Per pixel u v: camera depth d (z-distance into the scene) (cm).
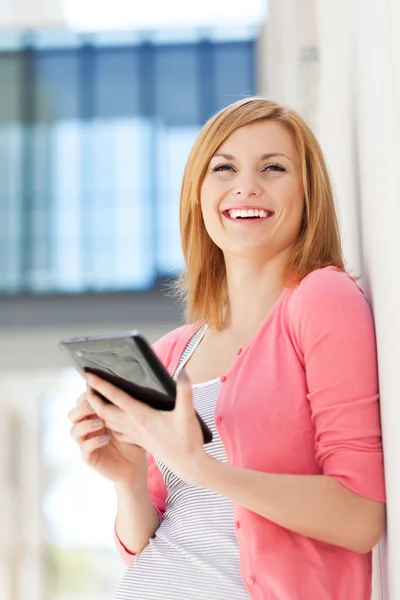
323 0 330
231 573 186
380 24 186
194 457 171
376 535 181
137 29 695
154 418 173
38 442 1206
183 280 245
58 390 1063
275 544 182
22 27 698
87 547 1783
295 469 187
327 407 183
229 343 216
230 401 193
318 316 189
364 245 221
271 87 582
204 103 686
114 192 677
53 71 695
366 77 210
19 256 679
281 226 212
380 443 184
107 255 674
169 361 228
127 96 689
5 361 679
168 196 674
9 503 1179
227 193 213
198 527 196
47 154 685
